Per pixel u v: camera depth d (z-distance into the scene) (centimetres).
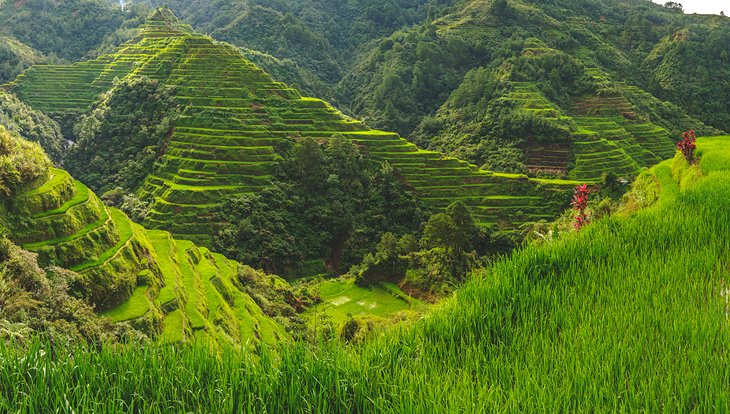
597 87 11488
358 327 2706
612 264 927
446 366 603
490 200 7700
